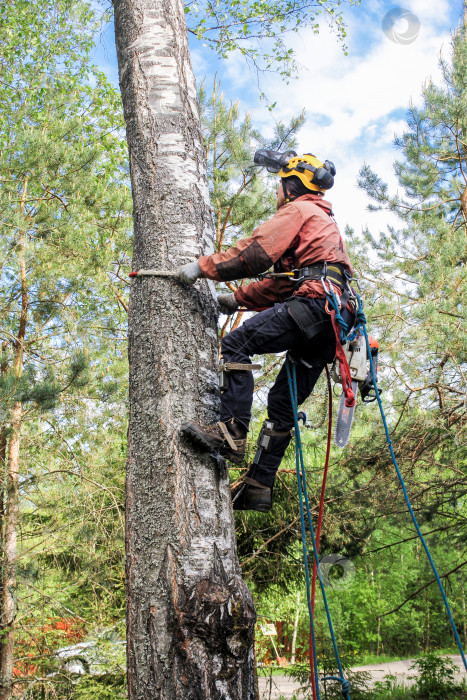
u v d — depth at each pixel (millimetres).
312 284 2547
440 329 6664
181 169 2748
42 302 9539
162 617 2170
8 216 7930
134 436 2436
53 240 8758
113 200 9461
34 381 7387
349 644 21047
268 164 2924
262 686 15055
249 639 2209
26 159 8453
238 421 2494
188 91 2943
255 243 2498
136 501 2348
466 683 12852
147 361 2467
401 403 8008
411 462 8438
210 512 2316
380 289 8180
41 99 12617
